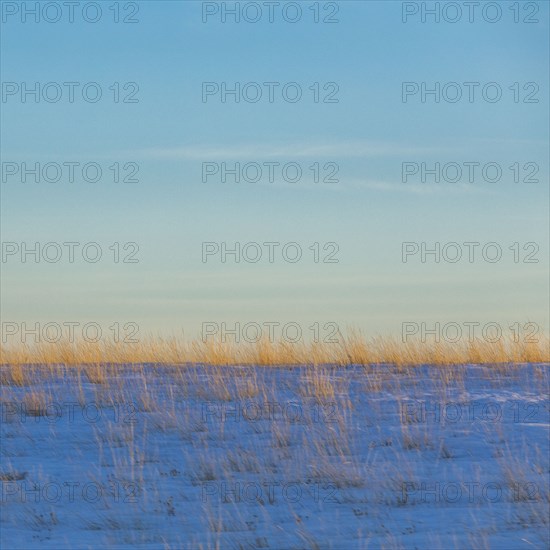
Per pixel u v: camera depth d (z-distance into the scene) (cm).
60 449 1245
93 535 860
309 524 881
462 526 859
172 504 963
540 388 1631
